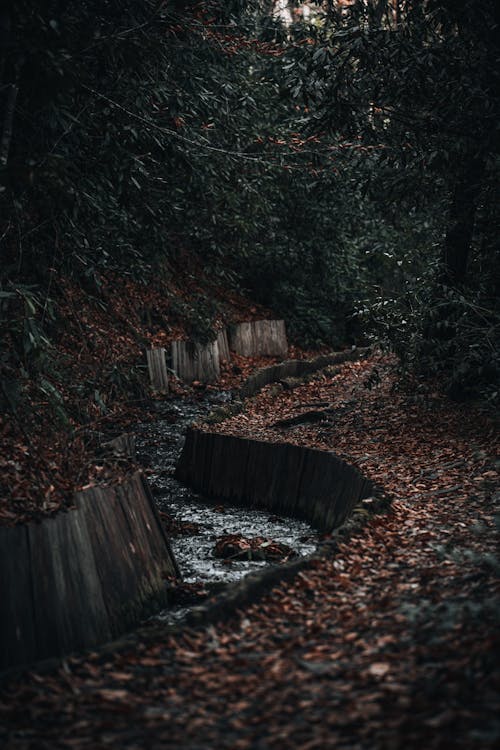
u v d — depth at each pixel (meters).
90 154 9.96
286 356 18.84
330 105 10.94
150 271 15.05
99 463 7.43
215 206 15.78
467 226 11.76
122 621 5.95
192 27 9.79
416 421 11.16
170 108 10.62
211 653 4.62
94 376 12.59
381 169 12.07
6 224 10.21
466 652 4.06
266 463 10.01
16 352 9.08
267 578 5.53
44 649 5.23
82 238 11.18
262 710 3.83
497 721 3.32
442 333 11.99
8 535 5.28
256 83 15.80
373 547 6.35
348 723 3.54
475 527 6.59
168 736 3.65
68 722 3.88
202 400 14.34
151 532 6.92
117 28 8.80
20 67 6.72
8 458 6.80
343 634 4.71
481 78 10.36
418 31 10.94
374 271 20.97
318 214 19.08
